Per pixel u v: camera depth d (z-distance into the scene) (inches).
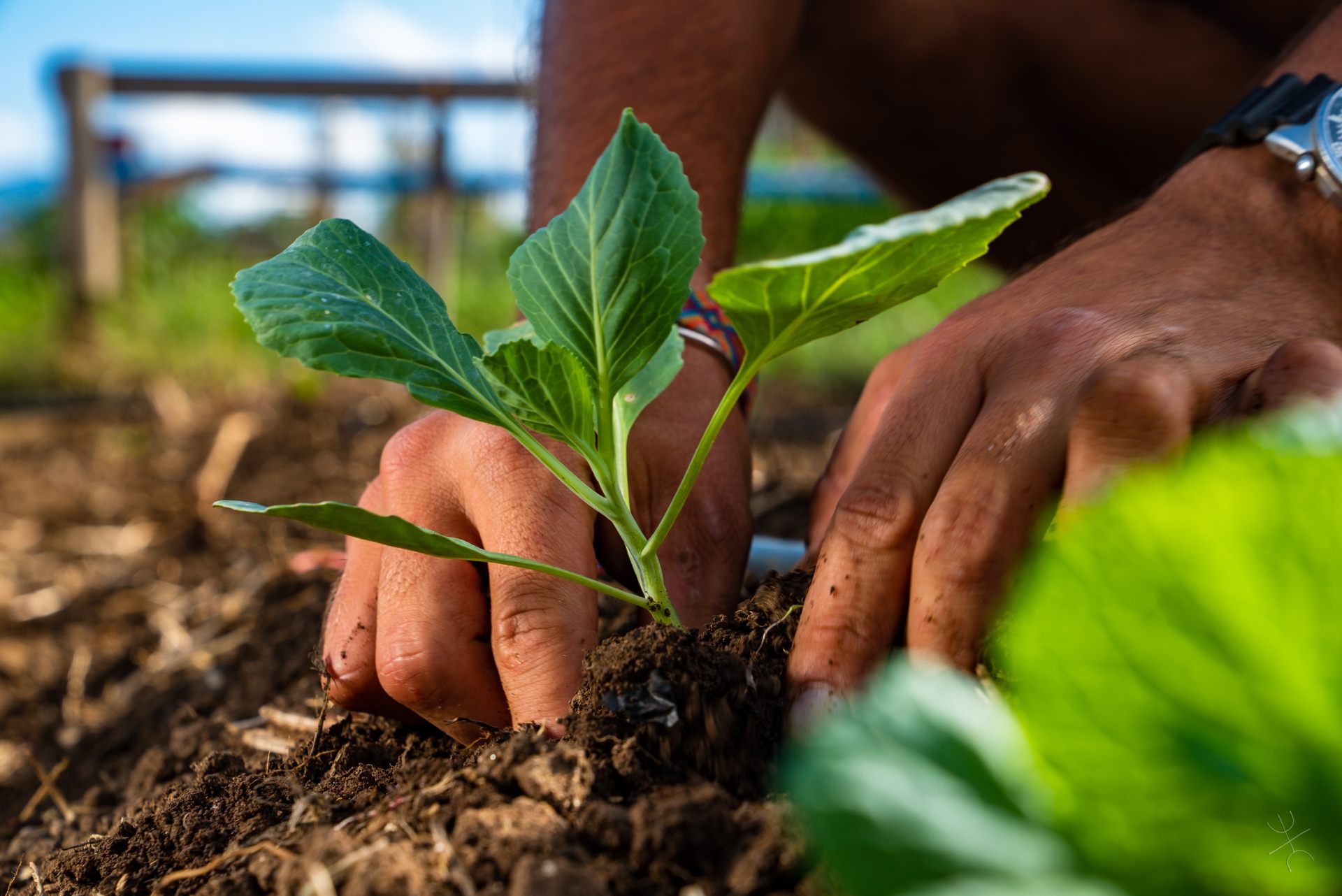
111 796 19.8
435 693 14.1
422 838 11.3
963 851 6.2
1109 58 28.0
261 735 18.8
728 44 20.6
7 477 50.9
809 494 31.9
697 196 12.2
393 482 15.3
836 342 68.6
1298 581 5.6
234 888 11.7
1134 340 12.1
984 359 12.7
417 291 13.0
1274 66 16.9
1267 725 5.8
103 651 30.9
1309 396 10.4
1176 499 5.8
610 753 11.8
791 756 11.4
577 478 13.3
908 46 28.5
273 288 12.3
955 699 7.0
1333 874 5.8
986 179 31.7
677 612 15.3
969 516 11.5
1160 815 6.0
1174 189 15.3
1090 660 6.0
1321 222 13.8
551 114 20.3
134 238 87.6
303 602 26.5
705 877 10.5
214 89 81.2
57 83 79.7
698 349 17.2
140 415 61.9
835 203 96.0
